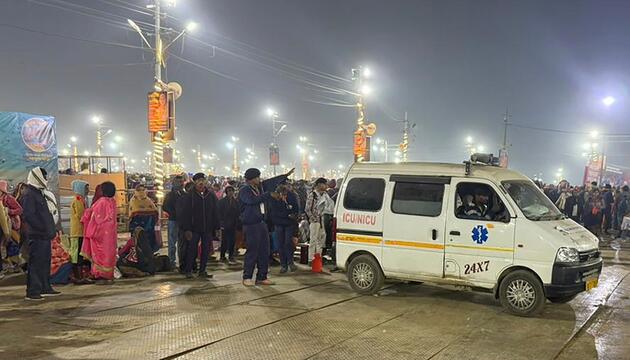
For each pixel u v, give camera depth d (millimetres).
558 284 7191
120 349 5961
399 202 8555
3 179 11555
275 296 8695
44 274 8625
